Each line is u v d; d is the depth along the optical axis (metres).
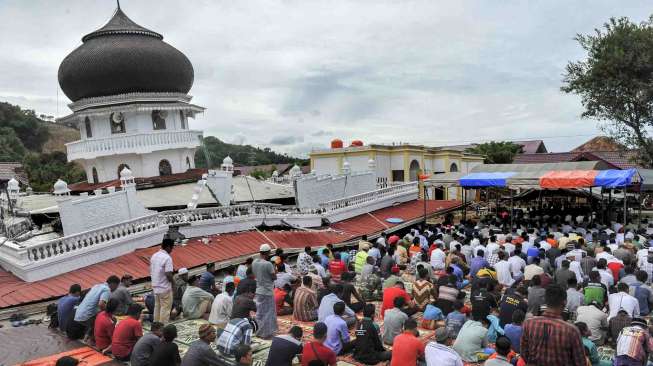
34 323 12.30
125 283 11.89
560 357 4.84
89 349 10.04
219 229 20.17
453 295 11.30
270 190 28.80
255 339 10.78
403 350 7.85
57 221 20.41
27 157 65.12
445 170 39.97
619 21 28.64
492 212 31.56
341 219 24.92
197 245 18.55
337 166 36.47
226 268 17.69
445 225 23.86
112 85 25.06
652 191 26.45
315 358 7.66
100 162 25.91
